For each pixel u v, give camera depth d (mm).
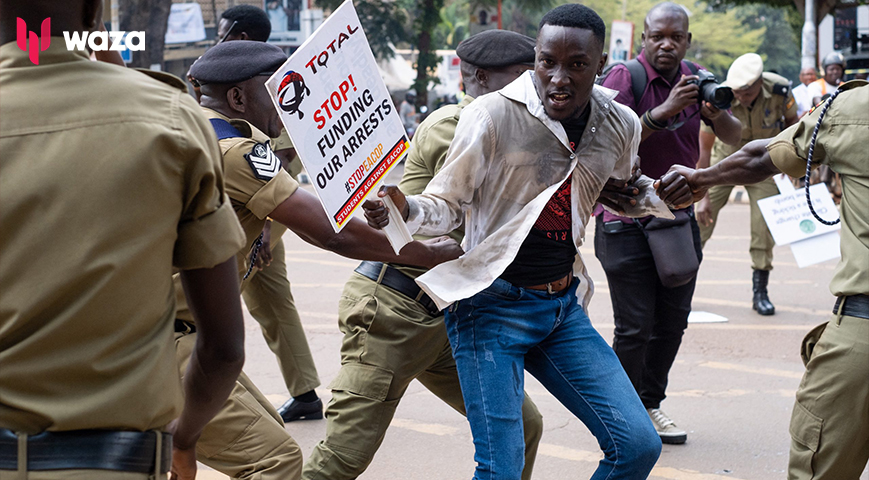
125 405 1575
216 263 1688
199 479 3932
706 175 3176
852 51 14930
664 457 4238
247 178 2537
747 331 6602
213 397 1867
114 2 18547
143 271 1574
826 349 2818
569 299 2850
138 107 1576
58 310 1528
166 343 1662
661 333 4418
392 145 2527
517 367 2713
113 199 1529
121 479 1570
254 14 5102
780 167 2980
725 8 27203
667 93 4418
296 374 4730
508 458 2592
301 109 2199
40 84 1551
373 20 25391
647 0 56562
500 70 3350
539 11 29891
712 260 9539
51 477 1521
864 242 2729
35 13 1563
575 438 4496
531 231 2764
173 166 1588
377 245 2678
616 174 3023
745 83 5645
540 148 2697
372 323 3146
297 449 2773
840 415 2791
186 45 23578
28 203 1496
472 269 2732
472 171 2664
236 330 1786
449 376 3379
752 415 4832
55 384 1529
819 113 2848
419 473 4020
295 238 11125
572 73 2619
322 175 2268
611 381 2717
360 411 3111
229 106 2879
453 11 47750
